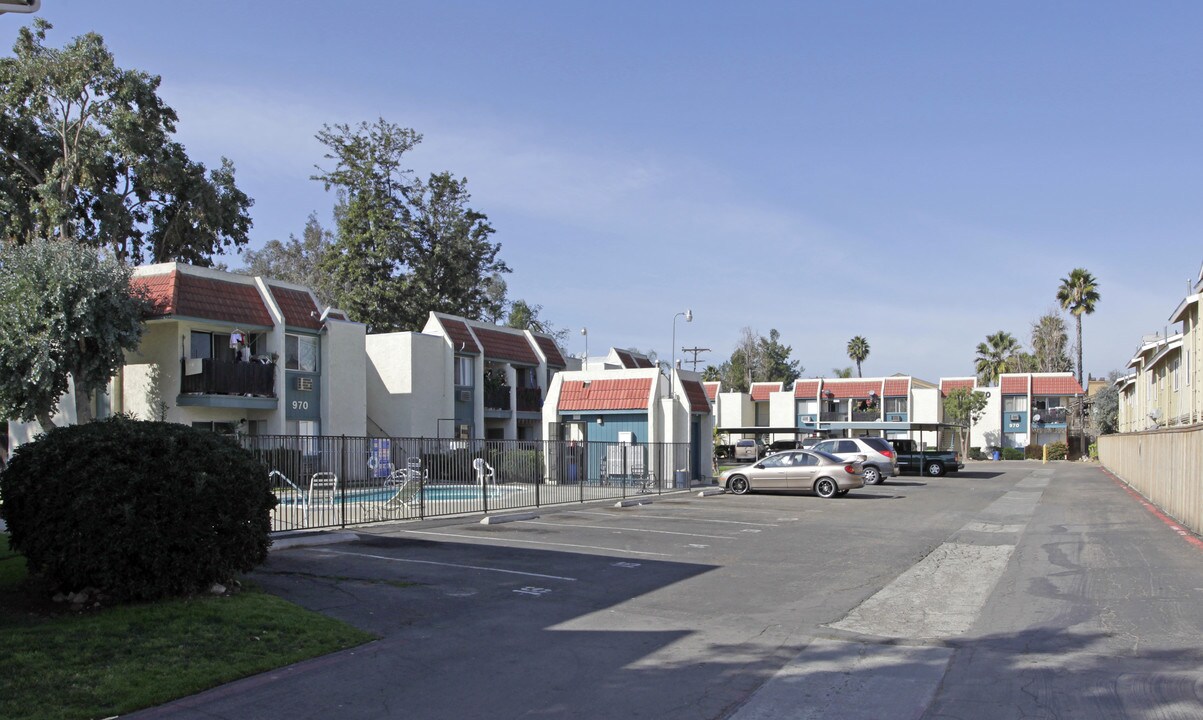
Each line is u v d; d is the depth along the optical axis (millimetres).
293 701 6941
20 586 9789
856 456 33062
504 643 8820
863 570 13430
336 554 14086
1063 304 77062
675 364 44156
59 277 24547
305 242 70375
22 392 24422
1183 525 19109
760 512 22859
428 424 37062
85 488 8883
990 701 7000
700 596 11320
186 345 28672
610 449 28000
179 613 8891
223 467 9812
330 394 32844
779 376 106125
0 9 7223
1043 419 72625
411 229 51719
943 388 77438
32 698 6590
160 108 36312
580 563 13805
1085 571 13172
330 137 50812
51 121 35094
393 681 7504
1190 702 6910
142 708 6684
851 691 7305
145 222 39625
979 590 11797
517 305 81312
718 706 6922
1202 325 29812
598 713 6742
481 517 20047
